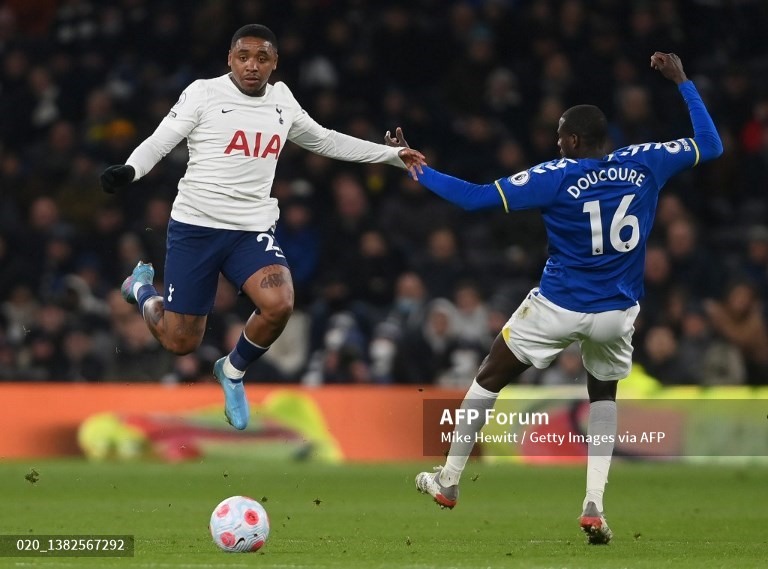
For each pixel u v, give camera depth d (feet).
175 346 93.91
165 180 204.44
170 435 168.45
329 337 183.21
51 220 200.85
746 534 95.91
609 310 87.45
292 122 92.02
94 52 226.38
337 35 220.84
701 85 218.38
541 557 79.56
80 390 169.99
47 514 107.76
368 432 169.89
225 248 90.79
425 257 197.57
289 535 93.30
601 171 87.30
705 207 214.07
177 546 84.53
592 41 219.00
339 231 196.44
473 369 177.17
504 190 87.40
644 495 130.00
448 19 226.58
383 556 79.46
